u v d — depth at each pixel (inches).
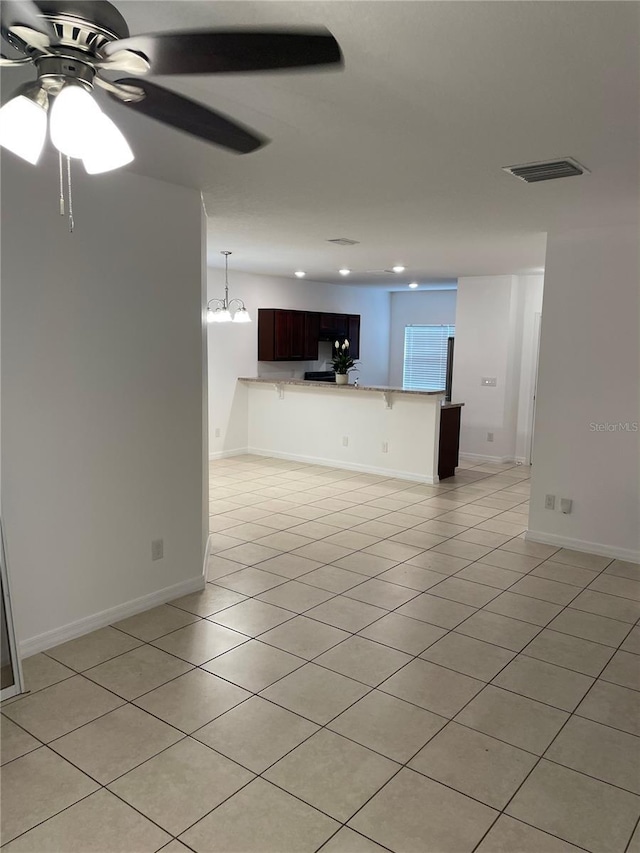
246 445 334.3
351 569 166.9
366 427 288.7
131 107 64.4
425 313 410.6
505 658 120.2
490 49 70.1
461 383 327.0
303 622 134.3
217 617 135.9
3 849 73.2
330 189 135.1
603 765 89.9
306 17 64.4
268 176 125.6
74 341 118.8
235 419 325.4
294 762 89.1
